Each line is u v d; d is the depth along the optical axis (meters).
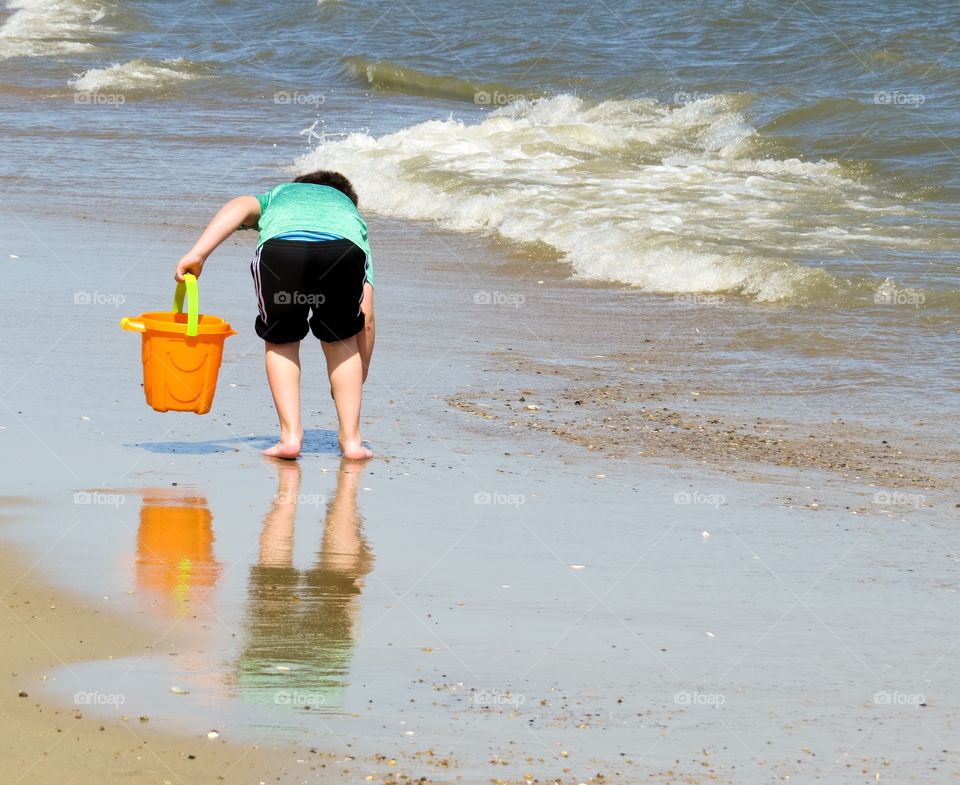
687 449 27.20
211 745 13.46
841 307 41.91
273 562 19.23
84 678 14.89
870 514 23.22
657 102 88.75
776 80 95.81
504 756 13.59
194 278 24.42
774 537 21.70
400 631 16.89
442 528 21.33
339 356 25.19
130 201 58.03
